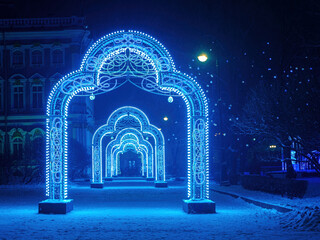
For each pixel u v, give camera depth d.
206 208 17.77
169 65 17.97
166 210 19.44
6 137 56.28
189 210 17.73
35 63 56.53
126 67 18.28
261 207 19.77
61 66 56.31
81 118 56.34
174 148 68.38
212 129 44.66
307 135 20.78
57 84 18.19
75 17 55.78
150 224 14.39
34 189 36.53
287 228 12.77
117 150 54.84
